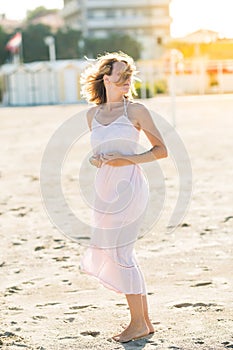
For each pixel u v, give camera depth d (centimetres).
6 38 11106
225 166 2081
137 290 680
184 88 8019
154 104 5888
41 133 3675
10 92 8219
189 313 763
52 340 696
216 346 657
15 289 895
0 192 1758
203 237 1157
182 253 1052
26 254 1090
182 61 8069
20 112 5969
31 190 1766
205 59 8306
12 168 2261
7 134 3716
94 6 13675
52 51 8206
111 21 13725
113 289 680
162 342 675
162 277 923
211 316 749
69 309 800
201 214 1353
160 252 1066
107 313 779
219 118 4247
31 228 1295
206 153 2445
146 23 13750
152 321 740
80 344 682
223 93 7950
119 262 675
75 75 8094
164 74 8306
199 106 5522
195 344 665
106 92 691
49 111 5850
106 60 688
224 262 988
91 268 690
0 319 769
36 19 15138
